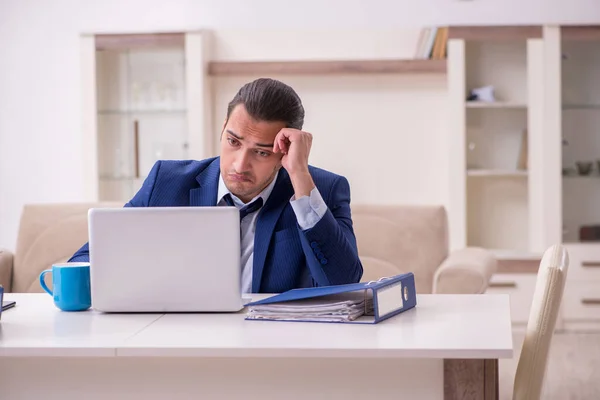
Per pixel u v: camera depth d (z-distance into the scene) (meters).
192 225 1.74
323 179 2.15
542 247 4.84
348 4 5.10
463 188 4.84
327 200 2.12
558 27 4.77
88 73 4.95
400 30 5.04
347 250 1.91
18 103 5.30
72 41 5.27
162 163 2.18
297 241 2.04
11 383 1.51
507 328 1.55
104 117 4.97
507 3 5.06
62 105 5.30
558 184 4.82
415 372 1.44
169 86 4.92
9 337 1.53
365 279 3.33
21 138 5.31
